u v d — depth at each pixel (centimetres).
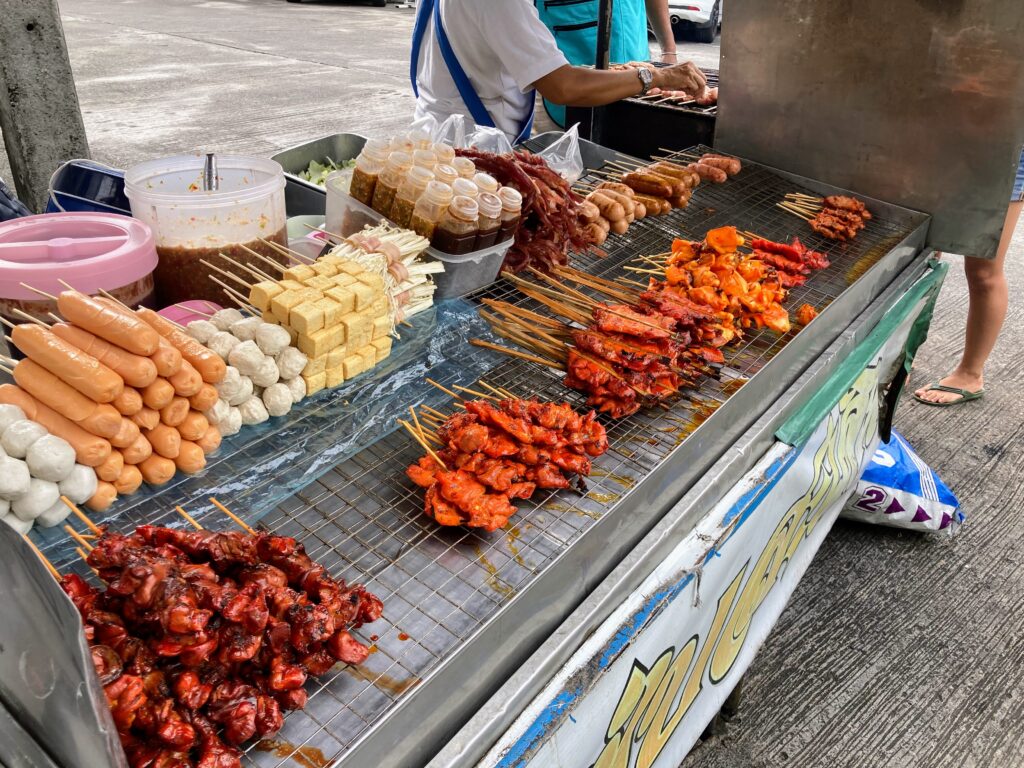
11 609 104
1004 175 362
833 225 359
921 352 568
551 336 242
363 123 1041
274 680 132
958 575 376
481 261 261
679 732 231
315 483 189
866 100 385
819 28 385
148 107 1065
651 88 406
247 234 230
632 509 187
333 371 208
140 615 129
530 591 157
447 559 172
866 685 318
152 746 123
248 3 2134
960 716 306
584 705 166
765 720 301
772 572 273
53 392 157
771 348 268
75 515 166
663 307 249
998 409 504
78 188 280
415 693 135
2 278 185
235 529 171
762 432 239
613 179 387
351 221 272
